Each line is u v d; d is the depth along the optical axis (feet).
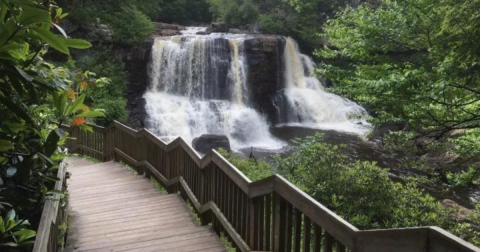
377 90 22.81
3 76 6.40
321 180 23.29
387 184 23.12
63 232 12.33
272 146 55.88
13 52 7.10
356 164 25.26
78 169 29.25
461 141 28.78
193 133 57.62
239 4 86.63
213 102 62.95
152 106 58.95
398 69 24.99
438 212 22.38
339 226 6.91
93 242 13.79
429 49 23.16
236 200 12.71
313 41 76.59
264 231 10.90
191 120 58.80
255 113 63.16
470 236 20.34
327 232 7.45
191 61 63.21
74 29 57.16
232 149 53.26
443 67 20.25
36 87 7.55
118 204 18.85
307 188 22.86
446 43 22.76
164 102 60.44
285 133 61.36
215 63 64.34
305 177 24.00
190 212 17.34
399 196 22.75
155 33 69.67
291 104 67.62
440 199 34.73
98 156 36.58
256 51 66.23
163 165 22.75
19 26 5.80
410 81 21.06
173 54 62.54
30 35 5.99
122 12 64.08
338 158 25.72
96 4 62.69
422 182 36.63
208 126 59.36
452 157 37.09
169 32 72.28
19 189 8.01
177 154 20.29
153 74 63.16
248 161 29.58
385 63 26.50
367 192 22.12
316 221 7.77
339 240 6.93
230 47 65.57
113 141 33.35
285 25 78.43
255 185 10.77
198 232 14.76
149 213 17.31
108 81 13.32
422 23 24.59
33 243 6.62
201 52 63.82
